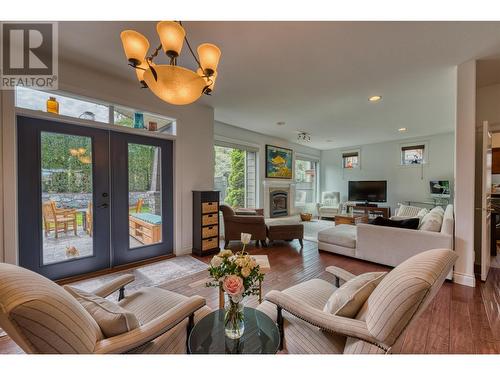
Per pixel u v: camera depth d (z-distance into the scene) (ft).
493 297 7.27
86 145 8.88
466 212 8.14
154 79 4.43
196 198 11.70
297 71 8.57
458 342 5.25
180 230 11.64
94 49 7.25
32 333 2.37
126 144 9.92
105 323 3.23
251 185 19.67
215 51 4.73
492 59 7.75
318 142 23.48
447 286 8.07
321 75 8.89
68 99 8.42
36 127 7.77
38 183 7.84
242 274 3.82
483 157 8.39
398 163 22.11
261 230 13.00
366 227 10.51
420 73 8.71
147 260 10.62
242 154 18.89
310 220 22.38
